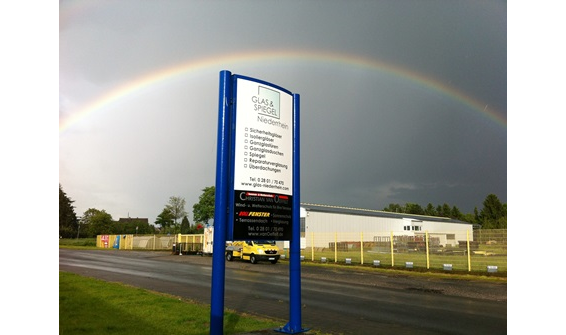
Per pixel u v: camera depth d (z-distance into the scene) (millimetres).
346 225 49312
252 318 9406
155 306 10547
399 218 57219
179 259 34000
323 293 14672
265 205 7371
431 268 24531
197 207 59500
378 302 12766
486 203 85062
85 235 95000
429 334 8609
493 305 12359
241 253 31281
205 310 10117
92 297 11828
